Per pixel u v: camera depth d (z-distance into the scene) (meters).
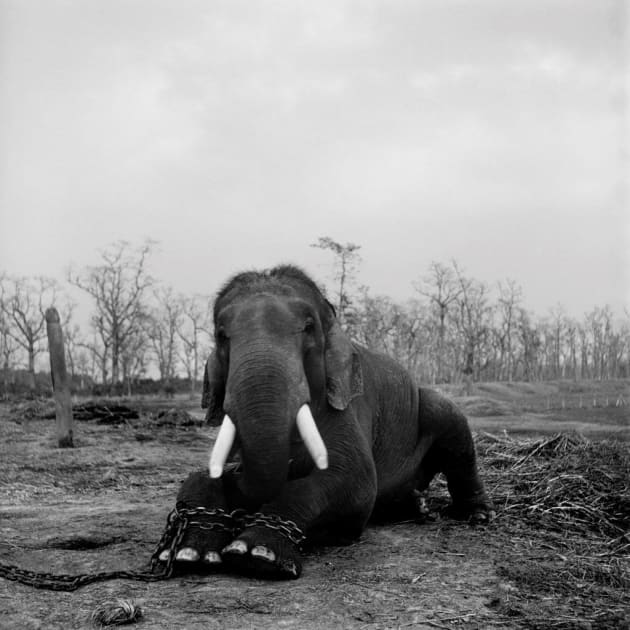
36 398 29.94
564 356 49.31
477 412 22.69
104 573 4.89
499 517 6.97
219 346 5.64
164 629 3.97
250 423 4.86
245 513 5.23
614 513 7.03
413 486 7.25
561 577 4.96
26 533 6.53
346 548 5.74
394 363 7.15
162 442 14.31
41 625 4.07
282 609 4.27
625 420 18.56
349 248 26.47
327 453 5.55
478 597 4.51
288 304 5.46
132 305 48.72
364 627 4.01
